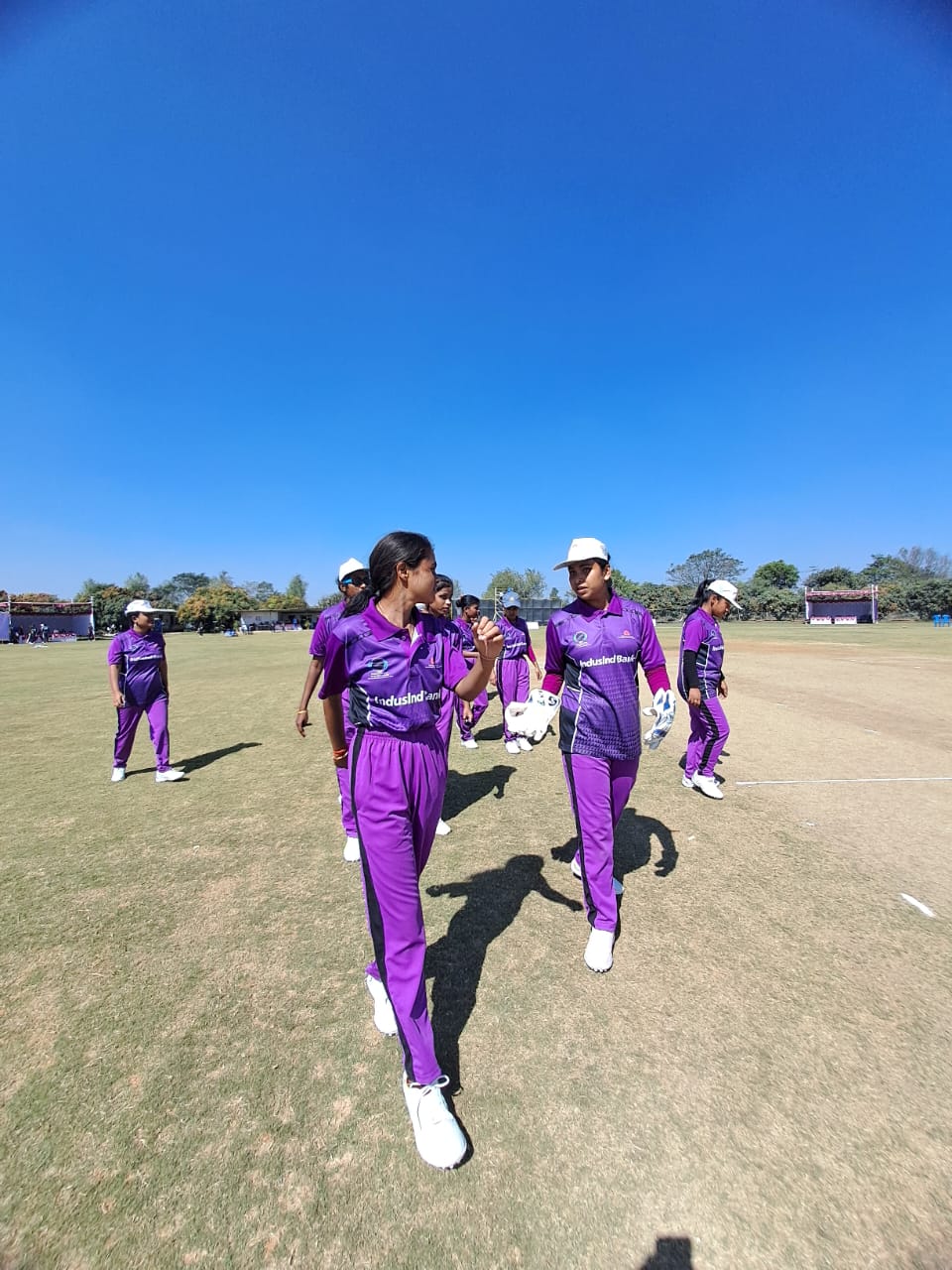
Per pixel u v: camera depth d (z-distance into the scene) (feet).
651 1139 6.07
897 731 25.23
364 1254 5.05
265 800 17.63
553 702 8.99
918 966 8.86
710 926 10.00
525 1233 5.19
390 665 6.81
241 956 9.41
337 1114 6.43
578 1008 8.01
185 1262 5.01
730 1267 4.93
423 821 7.11
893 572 295.07
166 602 310.86
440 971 8.84
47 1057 7.30
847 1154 5.90
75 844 14.17
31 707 36.78
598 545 9.41
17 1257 5.07
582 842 9.41
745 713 29.45
